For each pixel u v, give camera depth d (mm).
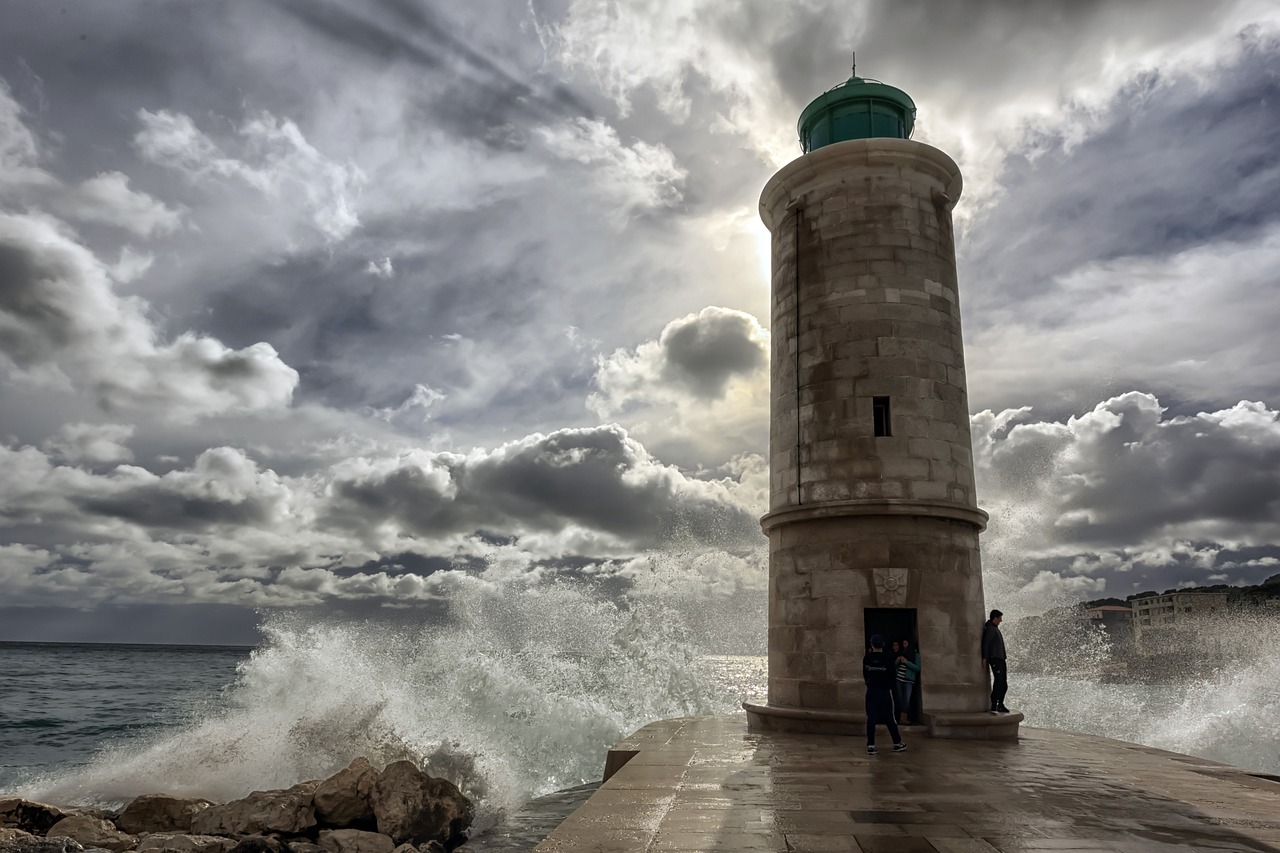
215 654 171125
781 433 15406
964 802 7699
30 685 53406
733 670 96500
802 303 15484
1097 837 6340
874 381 14383
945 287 15336
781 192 16594
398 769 12477
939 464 14117
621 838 6176
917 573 13500
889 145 15258
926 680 13188
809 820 6828
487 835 12047
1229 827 6777
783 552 14703
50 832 12250
